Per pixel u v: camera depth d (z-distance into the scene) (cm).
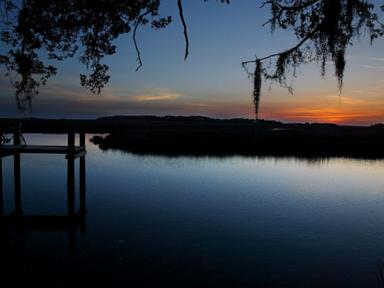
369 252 1023
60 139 6066
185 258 954
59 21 582
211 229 1229
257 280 825
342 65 609
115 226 1257
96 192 1881
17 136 1594
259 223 1318
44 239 1113
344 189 2119
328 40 582
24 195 1784
